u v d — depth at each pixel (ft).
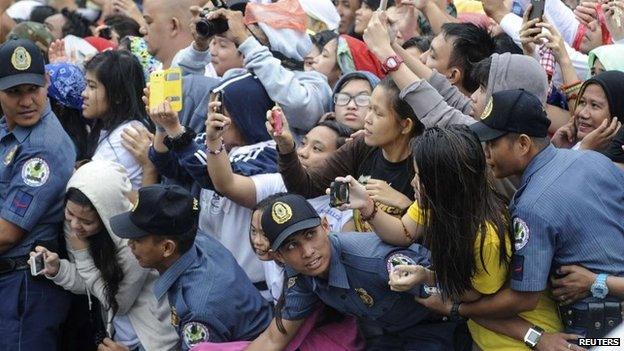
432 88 17.69
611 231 15.53
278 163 18.78
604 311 15.44
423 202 15.43
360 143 18.76
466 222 15.16
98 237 19.65
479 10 28.60
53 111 22.07
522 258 15.38
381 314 17.03
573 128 19.24
